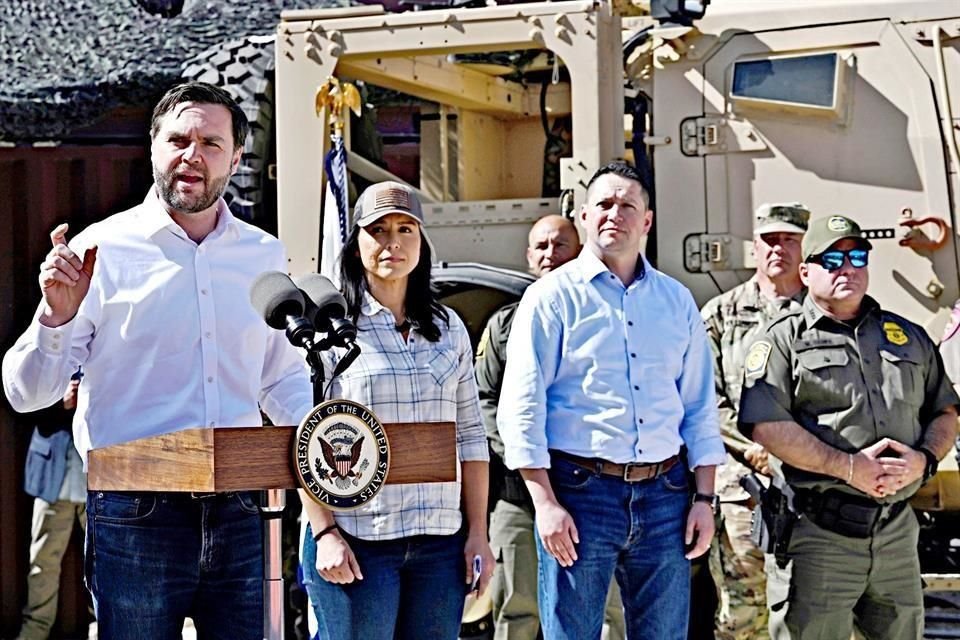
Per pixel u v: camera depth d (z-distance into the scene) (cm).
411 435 360
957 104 654
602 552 496
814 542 545
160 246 400
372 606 459
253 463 341
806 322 554
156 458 351
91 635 840
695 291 686
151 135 408
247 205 704
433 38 661
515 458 496
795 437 540
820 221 554
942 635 573
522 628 609
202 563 390
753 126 679
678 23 683
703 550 506
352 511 462
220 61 726
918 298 651
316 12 676
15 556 866
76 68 840
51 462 794
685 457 525
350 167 716
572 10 646
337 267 514
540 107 748
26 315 866
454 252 704
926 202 653
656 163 693
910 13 661
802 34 674
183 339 398
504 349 613
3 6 873
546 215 691
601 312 509
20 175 866
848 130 665
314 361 364
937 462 548
